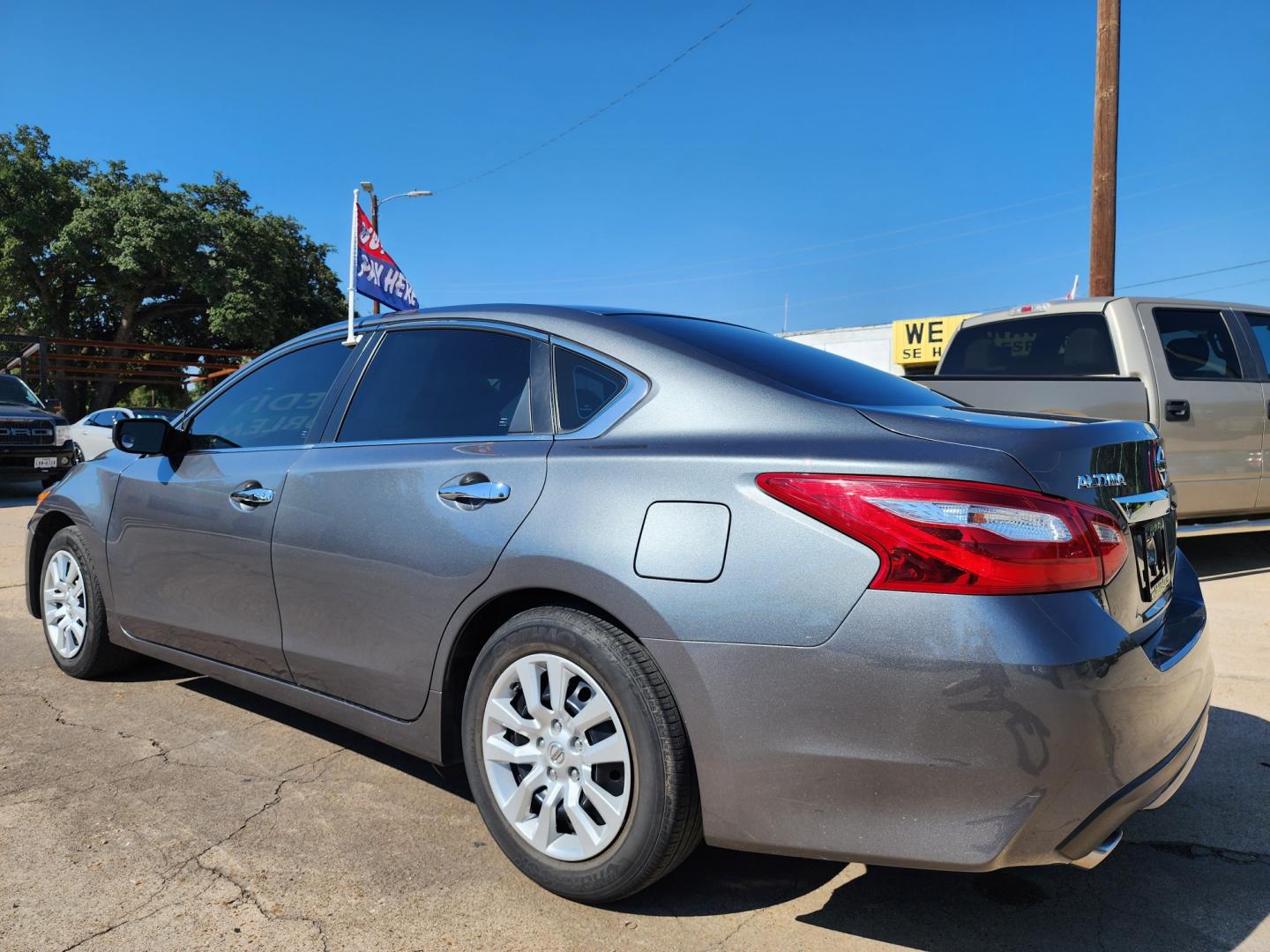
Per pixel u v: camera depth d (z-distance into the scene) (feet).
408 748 8.57
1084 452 6.54
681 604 6.59
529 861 7.52
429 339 9.58
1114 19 31.07
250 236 104.68
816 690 6.12
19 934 6.80
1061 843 5.88
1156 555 7.47
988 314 22.41
